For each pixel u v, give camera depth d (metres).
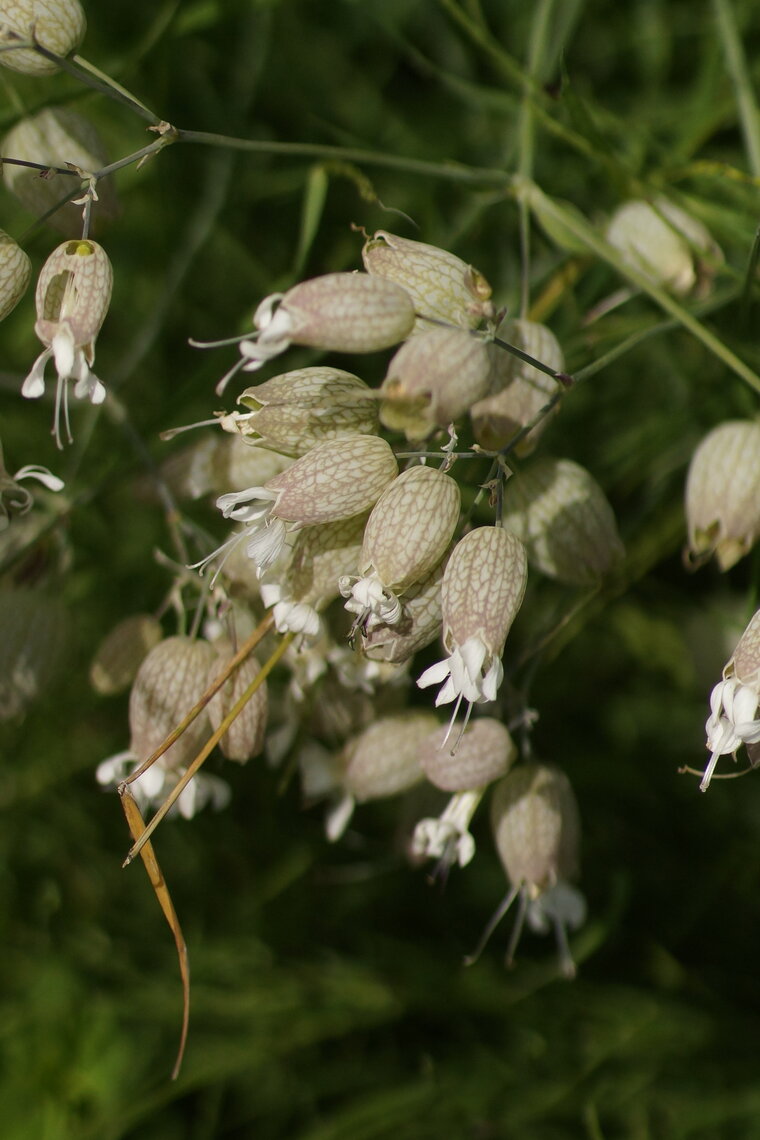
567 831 0.50
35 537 0.51
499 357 0.48
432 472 0.46
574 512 0.49
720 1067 0.57
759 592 0.56
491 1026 0.58
